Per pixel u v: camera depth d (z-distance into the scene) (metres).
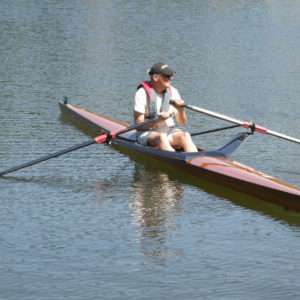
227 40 27.47
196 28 30.78
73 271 6.82
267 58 23.52
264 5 41.50
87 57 22.95
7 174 10.70
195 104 16.41
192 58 23.20
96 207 9.05
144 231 8.09
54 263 7.04
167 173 10.93
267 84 19.05
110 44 25.78
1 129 13.62
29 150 12.09
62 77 19.55
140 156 12.02
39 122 14.44
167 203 9.27
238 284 6.52
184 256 7.26
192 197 9.58
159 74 10.91
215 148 12.51
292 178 10.39
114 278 6.66
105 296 6.23
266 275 6.75
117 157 11.92
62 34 27.91
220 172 9.98
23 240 7.72
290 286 6.48
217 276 6.72
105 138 10.67
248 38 28.14
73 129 14.02
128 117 15.03
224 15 36.00
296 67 21.86
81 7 37.56
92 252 7.36
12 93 17.25
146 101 11.12
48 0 40.38
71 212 8.81
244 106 16.22
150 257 7.22
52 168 11.09
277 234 8.01
